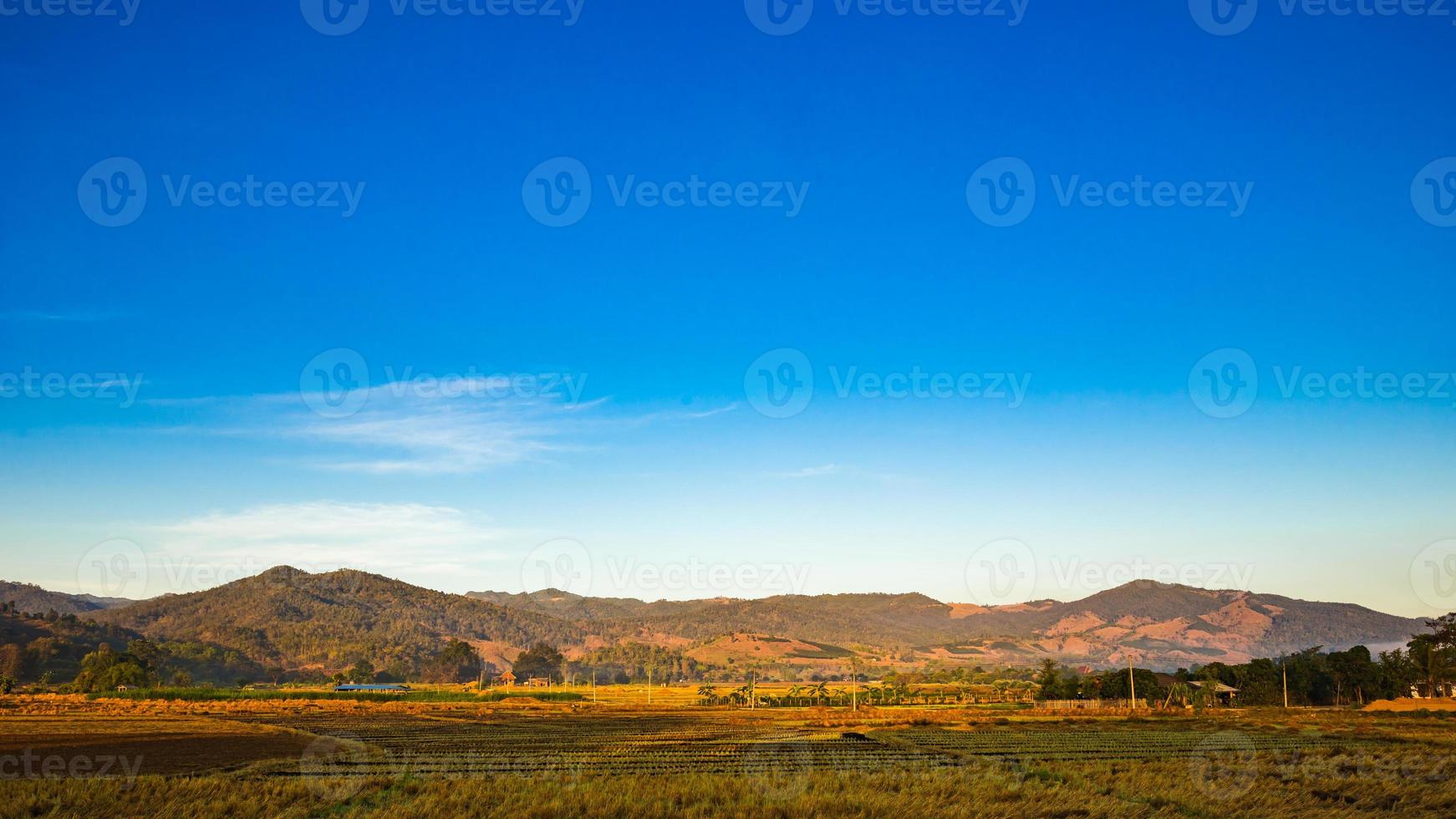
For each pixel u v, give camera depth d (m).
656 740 79.19
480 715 126.88
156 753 61.38
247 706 139.88
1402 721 101.62
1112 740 78.12
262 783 42.88
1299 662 150.75
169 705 140.00
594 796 38.69
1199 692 139.38
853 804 37.84
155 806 36.50
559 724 105.56
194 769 51.88
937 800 39.59
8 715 104.12
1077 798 40.88
